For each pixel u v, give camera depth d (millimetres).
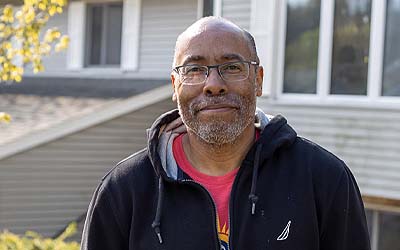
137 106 10320
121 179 2473
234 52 2307
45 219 10078
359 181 8234
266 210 2324
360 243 2430
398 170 7957
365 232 2457
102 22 12523
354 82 8188
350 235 2408
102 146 10305
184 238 2330
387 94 7988
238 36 2346
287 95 8625
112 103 10312
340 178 2379
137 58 11812
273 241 2291
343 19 8203
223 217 2354
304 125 8523
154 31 11602
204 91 2295
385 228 8586
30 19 6480
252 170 2357
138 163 2490
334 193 2357
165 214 2373
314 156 2412
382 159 8062
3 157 9617
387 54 7965
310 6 8422
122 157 10453
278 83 8680
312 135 8469
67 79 12898
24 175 9836
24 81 13508
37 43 6609
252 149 2379
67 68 12961
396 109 7906
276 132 2414
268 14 8703
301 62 8523
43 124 10039
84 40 12727
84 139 10164
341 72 8258
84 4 12656
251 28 8883
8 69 6527
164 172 2393
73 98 11281
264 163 2385
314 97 8430
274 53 8672
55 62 13219
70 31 12828
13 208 9828
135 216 2416
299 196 2334
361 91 8141
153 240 2367
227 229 2338
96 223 2502
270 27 8680
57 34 6656
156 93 10312
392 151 7980
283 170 2381
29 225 9969
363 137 8141
